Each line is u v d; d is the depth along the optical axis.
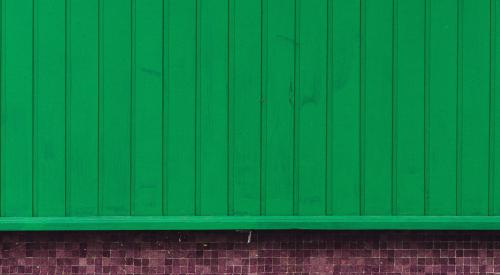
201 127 7.69
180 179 7.70
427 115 7.76
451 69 7.75
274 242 7.78
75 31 7.62
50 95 7.63
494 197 7.80
